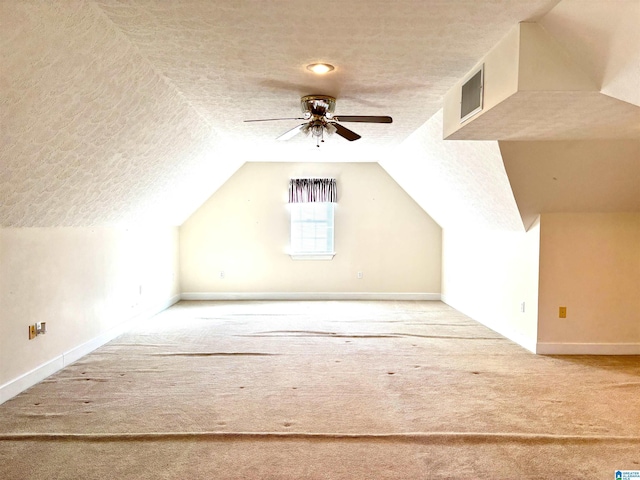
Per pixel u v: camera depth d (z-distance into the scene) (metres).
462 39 2.39
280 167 6.87
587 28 1.96
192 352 4.04
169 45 2.50
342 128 3.56
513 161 3.51
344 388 3.14
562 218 3.98
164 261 6.21
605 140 3.30
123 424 2.56
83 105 2.54
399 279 6.98
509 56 2.30
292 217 6.95
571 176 3.61
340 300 6.89
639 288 3.98
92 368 3.58
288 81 3.13
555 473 2.07
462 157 4.09
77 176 3.13
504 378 3.36
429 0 1.99
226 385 3.20
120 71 2.59
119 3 2.02
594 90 2.19
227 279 6.93
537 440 2.38
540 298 4.01
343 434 2.44
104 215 4.12
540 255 3.99
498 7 2.03
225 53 2.63
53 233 3.48
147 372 3.48
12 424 2.55
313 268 6.96
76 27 2.05
